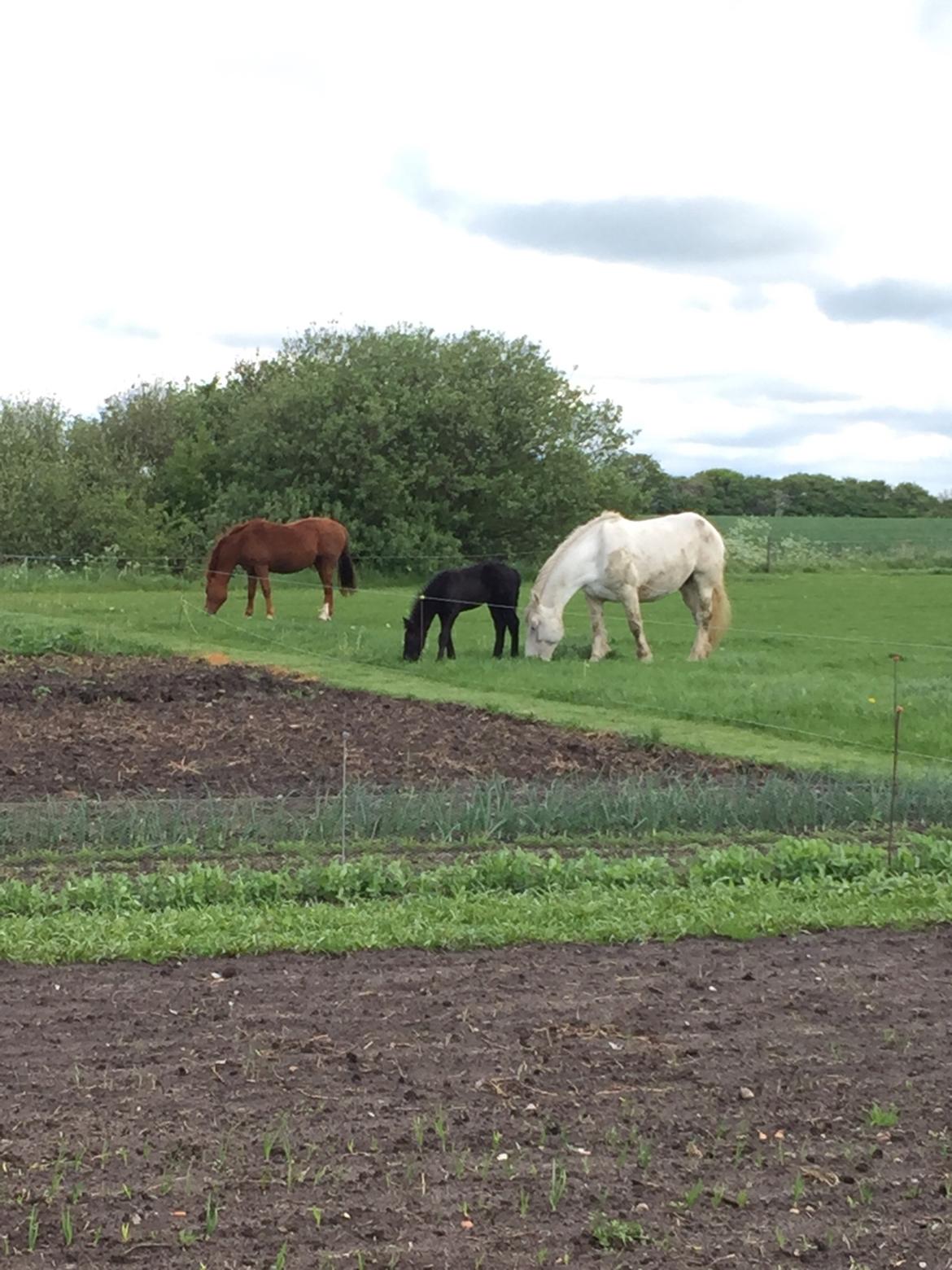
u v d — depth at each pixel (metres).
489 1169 5.65
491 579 22.16
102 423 59.12
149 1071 6.50
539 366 45.56
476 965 8.14
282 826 11.45
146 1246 5.08
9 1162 5.62
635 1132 5.95
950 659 22.95
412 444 43.44
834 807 12.23
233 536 26.80
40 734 15.58
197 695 18.28
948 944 8.65
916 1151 5.87
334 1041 6.90
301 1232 5.19
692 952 8.42
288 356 46.91
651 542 22.05
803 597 36.78
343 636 24.52
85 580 35.22
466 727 16.38
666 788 13.10
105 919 8.77
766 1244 5.17
